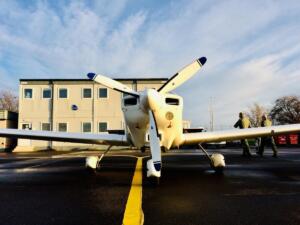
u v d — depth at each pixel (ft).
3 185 11.94
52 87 65.82
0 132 17.46
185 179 13.16
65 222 6.63
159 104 12.79
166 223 6.44
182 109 14.33
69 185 11.83
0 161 26.96
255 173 15.16
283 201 8.53
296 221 6.54
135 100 14.52
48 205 8.30
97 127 64.75
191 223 6.42
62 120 65.05
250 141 62.95
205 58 16.22
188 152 43.32
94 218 6.91
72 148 62.75
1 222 6.68
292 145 67.97
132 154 38.40
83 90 65.72
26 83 65.98
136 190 10.51
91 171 16.21
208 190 10.37
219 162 15.08
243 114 28.48
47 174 15.74
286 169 16.88
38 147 62.59
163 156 32.68
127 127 14.80
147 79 64.39
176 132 14.26
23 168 19.42
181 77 15.96
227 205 8.07
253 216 6.95
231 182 12.14
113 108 65.05
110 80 15.76
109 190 10.59
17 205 8.34
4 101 139.13
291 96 136.98
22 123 65.00
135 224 6.34
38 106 65.51
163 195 9.55
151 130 12.43
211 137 15.96
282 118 138.00
